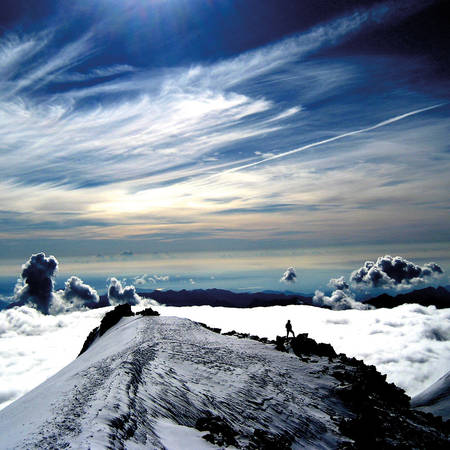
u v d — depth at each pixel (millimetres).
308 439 21297
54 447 10555
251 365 32938
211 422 17281
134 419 13680
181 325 53062
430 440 27422
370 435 24109
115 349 39156
